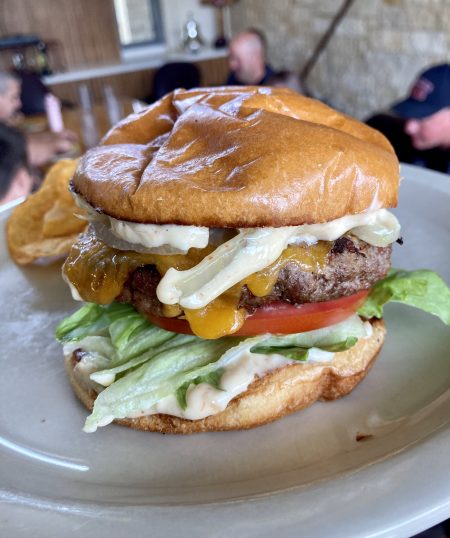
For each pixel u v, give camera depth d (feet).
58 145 1.59
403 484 0.40
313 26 2.60
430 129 1.45
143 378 0.51
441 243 0.80
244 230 0.45
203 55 3.26
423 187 0.91
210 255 0.45
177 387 0.51
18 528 0.40
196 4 3.37
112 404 0.50
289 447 0.51
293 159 0.44
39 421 0.56
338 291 0.50
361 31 2.33
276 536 0.37
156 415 0.53
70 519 0.40
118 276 0.49
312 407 0.55
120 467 0.50
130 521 0.39
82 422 0.56
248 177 0.44
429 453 0.43
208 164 0.46
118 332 0.54
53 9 3.07
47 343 0.69
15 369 0.64
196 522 0.39
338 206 0.46
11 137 1.24
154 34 3.44
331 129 0.49
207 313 0.46
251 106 0.51
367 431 0.52
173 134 0.50
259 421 0.52
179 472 0.49
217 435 0.53
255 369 0.52
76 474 0.49
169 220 0.44
